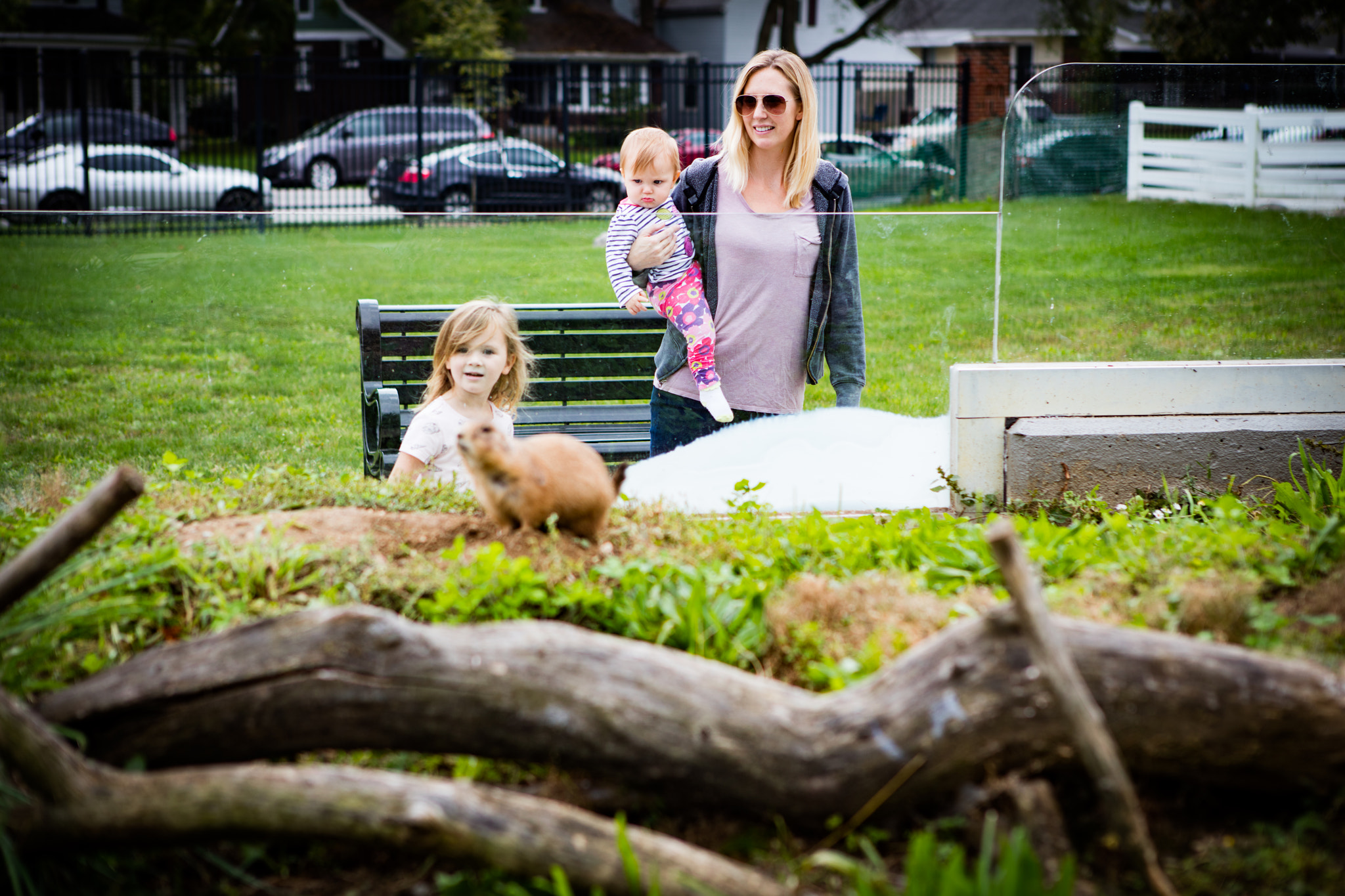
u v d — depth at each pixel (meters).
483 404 5.04
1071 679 2.35
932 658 2.65
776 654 3.29
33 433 4.84
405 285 5.35
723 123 22.42
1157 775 2.69
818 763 2.60
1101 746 2.30
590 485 3.61
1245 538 3.83
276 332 5.19
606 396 5.52
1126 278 5.08
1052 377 4.89
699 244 4.81
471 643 2.70
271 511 4.02
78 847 2.47
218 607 3.33
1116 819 2.31
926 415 5.14
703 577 3.47
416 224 5.32
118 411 4.95
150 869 2.72
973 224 5.09
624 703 2.62
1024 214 5.07
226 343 5.13
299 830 2.39
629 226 4.81
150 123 18.55
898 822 2.67
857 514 4.90
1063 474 4.92
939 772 2.59
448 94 26.47
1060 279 5.09
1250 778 2.65
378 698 2.63
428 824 2.35
